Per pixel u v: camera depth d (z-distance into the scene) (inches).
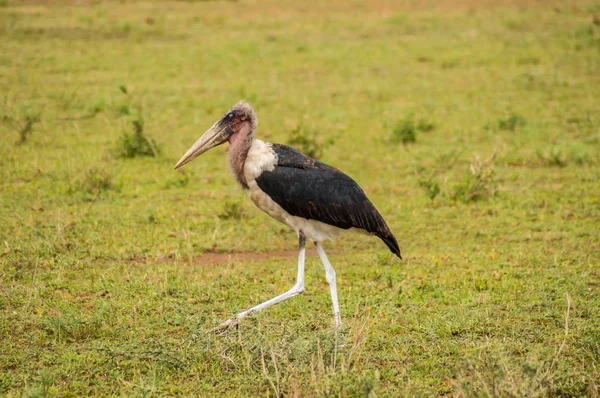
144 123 725.3
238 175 360.2
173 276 409.1
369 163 653.3
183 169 622.8
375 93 885.8
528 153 679.1
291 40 1159.0
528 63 1038.4
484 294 388.2
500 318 361.4
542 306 377.4
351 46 1124.5
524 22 1321.4
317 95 872.9
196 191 569.9
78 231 472.1
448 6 1486.2
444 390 295.1
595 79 956.0
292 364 297.6
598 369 306.0
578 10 1449.3
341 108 821.2
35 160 613.6
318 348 288.4
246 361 307.7
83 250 442.3
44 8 1307.8
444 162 647.8
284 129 737.0
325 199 347.3
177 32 1186.6
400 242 483.8
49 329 340.5
